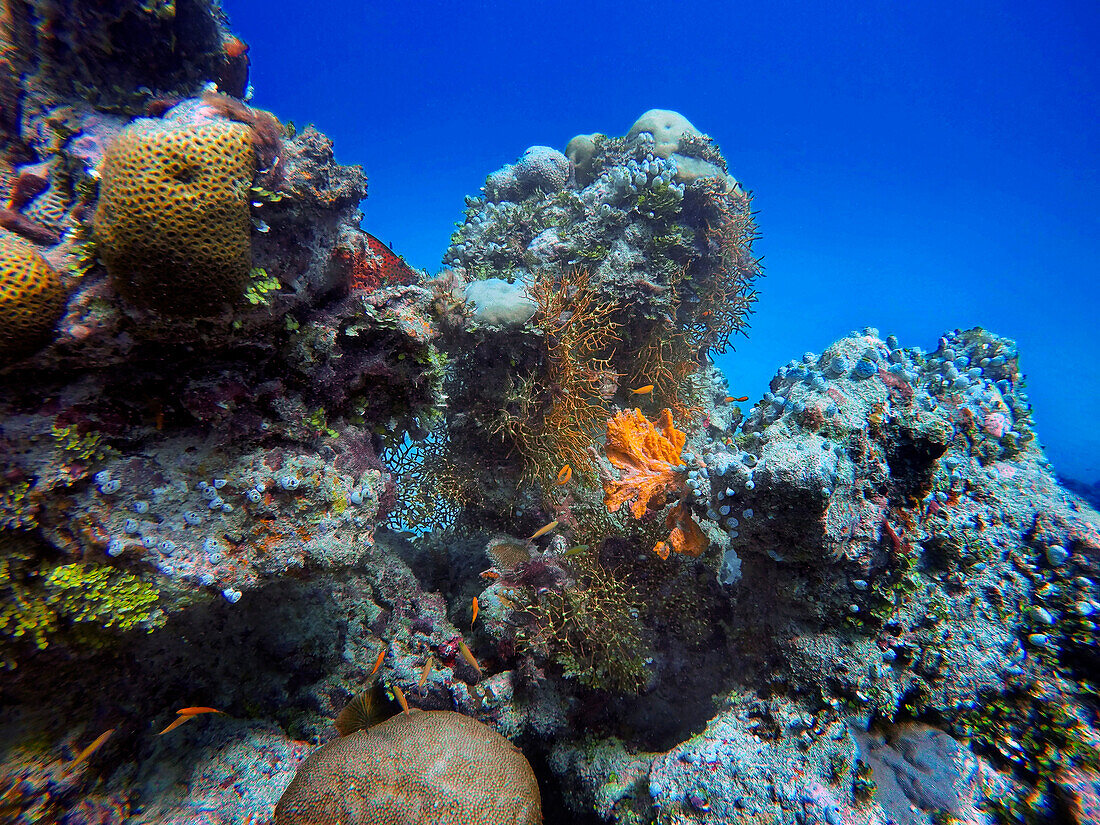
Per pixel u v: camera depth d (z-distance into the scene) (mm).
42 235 2547
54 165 2871
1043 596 3127
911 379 3475
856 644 3166
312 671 4078
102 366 2572
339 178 3121
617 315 5762
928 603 3197
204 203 2332
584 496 5195
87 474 2527
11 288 2172
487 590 4523
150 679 3412
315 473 3062
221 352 2922
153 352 2689
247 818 3246
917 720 3016
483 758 3510
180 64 3719
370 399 3621
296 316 3100
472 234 7039
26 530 2422
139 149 2240
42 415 2471
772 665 3357
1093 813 2490
